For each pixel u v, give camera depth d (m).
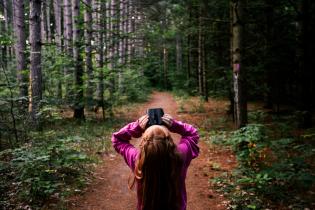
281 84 18.59
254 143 8.44
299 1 13.83
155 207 2.19
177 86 38.91
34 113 9.40
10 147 8.43
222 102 22.86
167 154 2.20
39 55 10.99
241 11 9.06
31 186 5.88
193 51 30.28
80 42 14.55
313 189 6.52
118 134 2.58
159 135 2.24
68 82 15.56
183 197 2.35
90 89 15.58
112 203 6.18
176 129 2.57
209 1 17.48
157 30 39.19
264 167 7.25
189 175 7.82
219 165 8.51
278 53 15.34
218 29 17.89
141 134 2.59
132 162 2.44
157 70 46.47
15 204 5.60
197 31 19.20
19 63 13.80
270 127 12.55
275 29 15.46
